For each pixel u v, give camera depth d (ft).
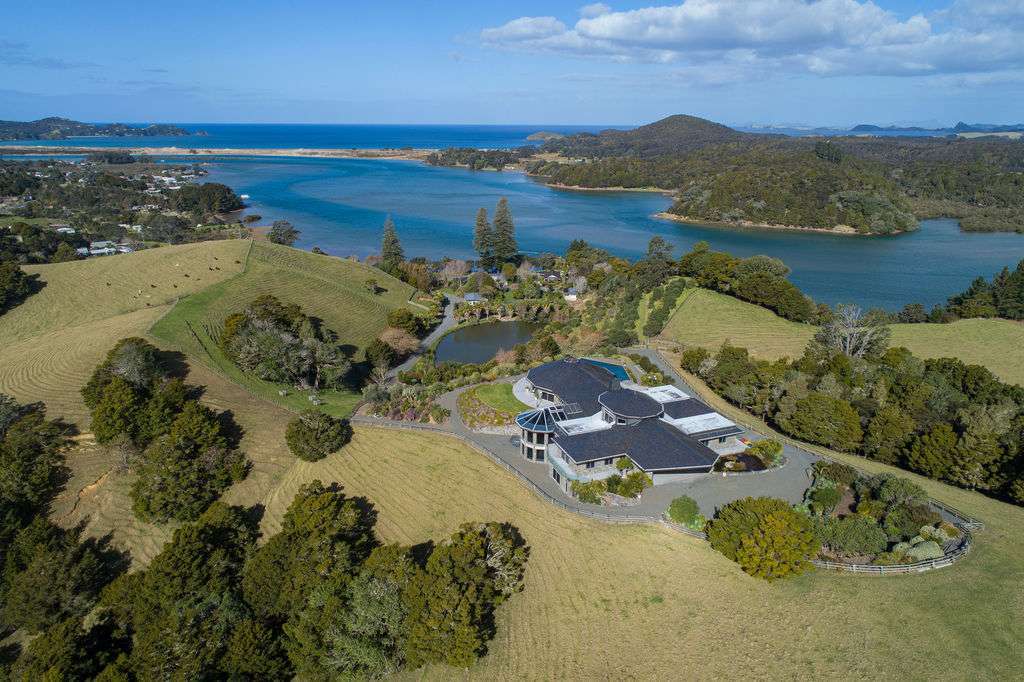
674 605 150.61
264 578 157.58
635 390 250.37
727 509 166.40
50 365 255.91
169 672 132.98
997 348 345.10
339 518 176.55
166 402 219.00
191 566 158.30
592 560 167.94
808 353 308.60
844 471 192.75
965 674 121.60
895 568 151.23
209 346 291.17
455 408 257.96
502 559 159.84
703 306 422.00
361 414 255.09
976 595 140.87
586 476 196.65
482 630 146.10
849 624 136.98
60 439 205.98
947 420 225.56
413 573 152.56
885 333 332.80
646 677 134.31
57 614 153.28
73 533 177.27
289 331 322.96
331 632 141.38
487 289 492.54
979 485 195.11
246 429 234.79
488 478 207.72
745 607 146.30
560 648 144.66
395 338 369.91
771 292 409.90
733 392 265.34
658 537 171.53
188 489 190.80
